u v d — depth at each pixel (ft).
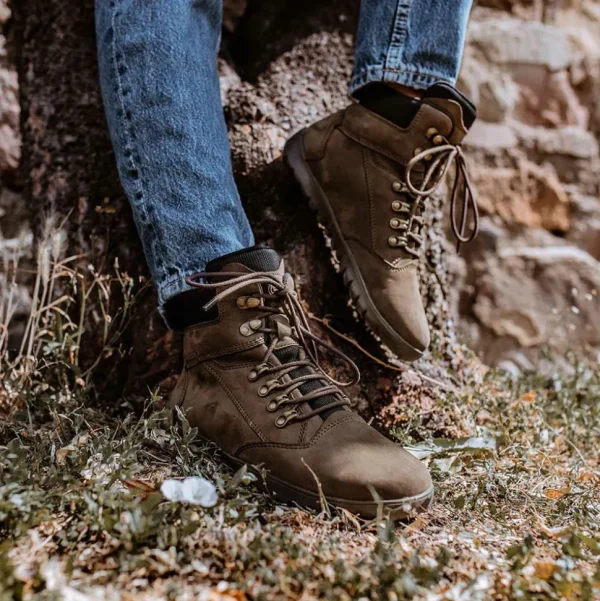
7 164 6.53
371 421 4.17
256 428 3.26
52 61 4.72
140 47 3.59
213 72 3.87
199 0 3.81
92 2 4.71
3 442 3.67
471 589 2.45
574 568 2.76
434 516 3.25
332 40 5.15
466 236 7.28
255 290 3.38
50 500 2.84
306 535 2.87
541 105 7.46
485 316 7.29
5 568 2.26
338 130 4.18
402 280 4.01
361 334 4.58
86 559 2.54
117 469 3.07
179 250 3.53
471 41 7.32
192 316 3.62
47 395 4.11
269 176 4.58
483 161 7.32
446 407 4.58
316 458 3.08
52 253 4.49
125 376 4.54
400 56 3.86
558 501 3.52
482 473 3.81
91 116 4.68
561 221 7.48
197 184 3.56
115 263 4.28
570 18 7.61
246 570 2.54
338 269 4.48
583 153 7.52
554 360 7.13
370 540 2.87
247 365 3.39
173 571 2.50
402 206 3.98
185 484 2.74
